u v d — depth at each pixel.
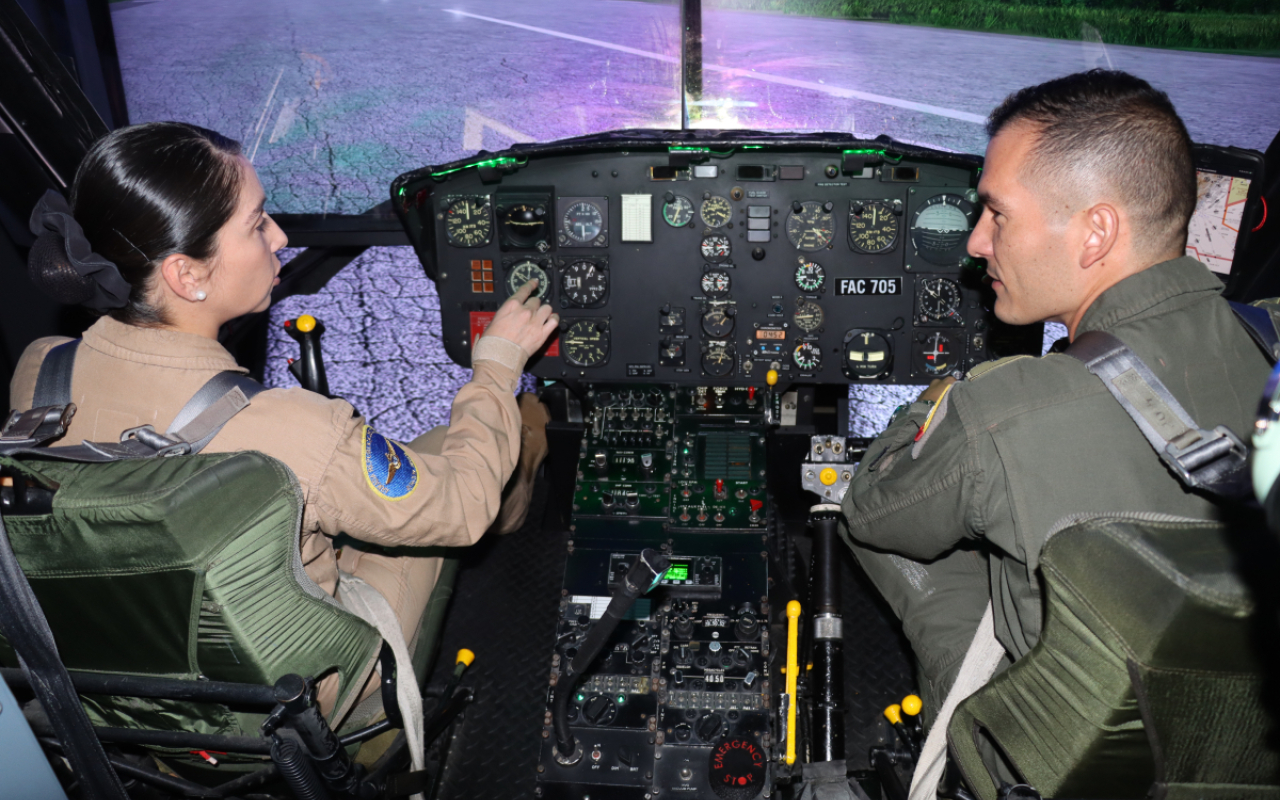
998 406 1.20
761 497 2.67
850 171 2.48
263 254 1.40
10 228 2.66
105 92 4.47
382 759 1.54
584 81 9.67
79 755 1.17
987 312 2.63
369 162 7.58
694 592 2.44
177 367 1.31
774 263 2.64
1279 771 1.01
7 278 2.68
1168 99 1.20
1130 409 1.10
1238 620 0.86
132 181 1.22
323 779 1.29
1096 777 1.09
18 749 1.17
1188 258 1.22
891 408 3.66
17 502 1.16
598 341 2.77
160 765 1.56
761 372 2.78
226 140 1.35
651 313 2.73
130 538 1.10
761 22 12.00
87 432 1.30
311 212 6.57
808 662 2.26
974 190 2.45
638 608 2.39
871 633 2.63
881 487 1.44
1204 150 2.36
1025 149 1.24
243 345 3.83
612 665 2.26
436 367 3.86
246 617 1.18
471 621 2.71
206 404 1.29
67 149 2.59
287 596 1.22
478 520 1.57
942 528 1.35
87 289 1.25
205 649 1.20
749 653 2.27
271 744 1.21
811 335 2.72
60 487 1.11
